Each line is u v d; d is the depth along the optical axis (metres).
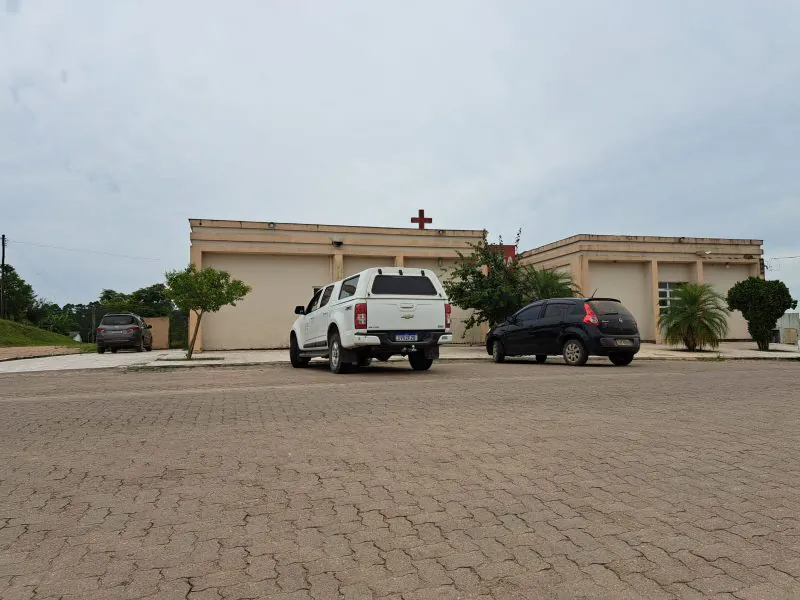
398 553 2.93
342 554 2.93
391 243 23.33
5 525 3.37
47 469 4.55
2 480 4.27
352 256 23.22
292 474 4.34
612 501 3.66
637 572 2.68
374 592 2.53
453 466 4.49
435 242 23.77
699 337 19.91
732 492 3.82
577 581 2.60
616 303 14.56
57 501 3.79
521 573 2.69
